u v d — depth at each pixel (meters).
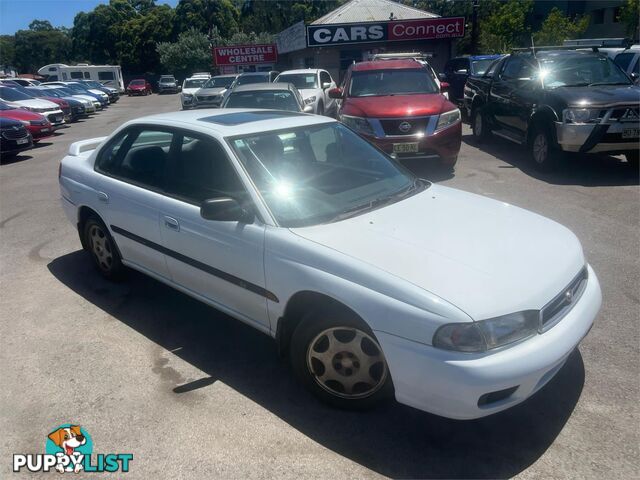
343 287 2.82
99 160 4.75
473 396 2.52
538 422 2.99
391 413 3.12
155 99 42.38
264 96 11.02
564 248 3.19
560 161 8.28
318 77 15.89
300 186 3.58
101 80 51.03
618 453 2.74
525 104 8.98
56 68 49.31
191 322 4.28
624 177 8.10
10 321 4.36
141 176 4.27
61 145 15.28
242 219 3.34
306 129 4.08
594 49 9.30
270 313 3.31
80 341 4.02
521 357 2.56
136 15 74.50
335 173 3.88
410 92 9.13
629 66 11.29
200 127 3.90
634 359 3.52
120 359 3.76
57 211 7.73
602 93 7.83
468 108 12.37
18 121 13.15
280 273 3.12
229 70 38.22
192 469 2.75
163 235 3.96
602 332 3.85
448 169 9.15
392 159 4.33
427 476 2.66
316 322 3.02
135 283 5.02
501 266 2.85
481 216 3.47
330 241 3.04
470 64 16.48
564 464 2.69
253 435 2.97
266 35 53.03
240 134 3.76
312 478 2.66
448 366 2.52
